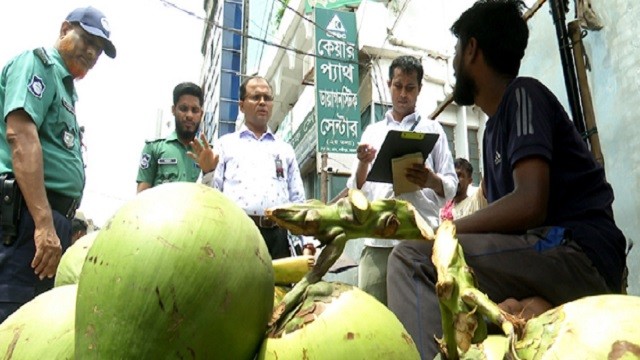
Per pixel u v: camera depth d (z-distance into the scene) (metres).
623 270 2.00
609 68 4.05
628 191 3.86
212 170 3.38
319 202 1.14
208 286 0.83
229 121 24.94
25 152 2.53
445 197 3.29
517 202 1.87
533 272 1.79
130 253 0.83
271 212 1.08
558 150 2.07
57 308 1.05
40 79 2.69
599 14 4.15
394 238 1.11
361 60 10.88
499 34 2.34
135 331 0.79
